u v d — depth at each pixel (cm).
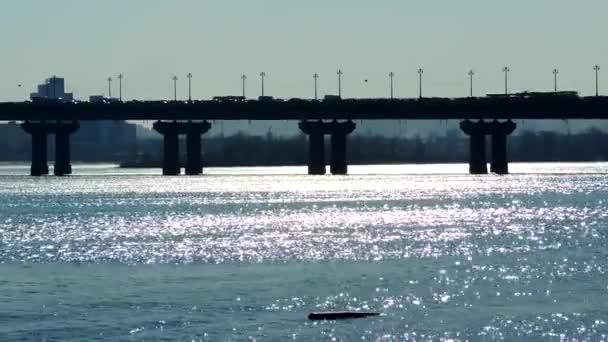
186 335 18462
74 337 18512
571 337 18112
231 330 18750
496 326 18838
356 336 18225
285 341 17962
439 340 17938
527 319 19350
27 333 18850
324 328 18788
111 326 19250
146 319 19775
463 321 19238
